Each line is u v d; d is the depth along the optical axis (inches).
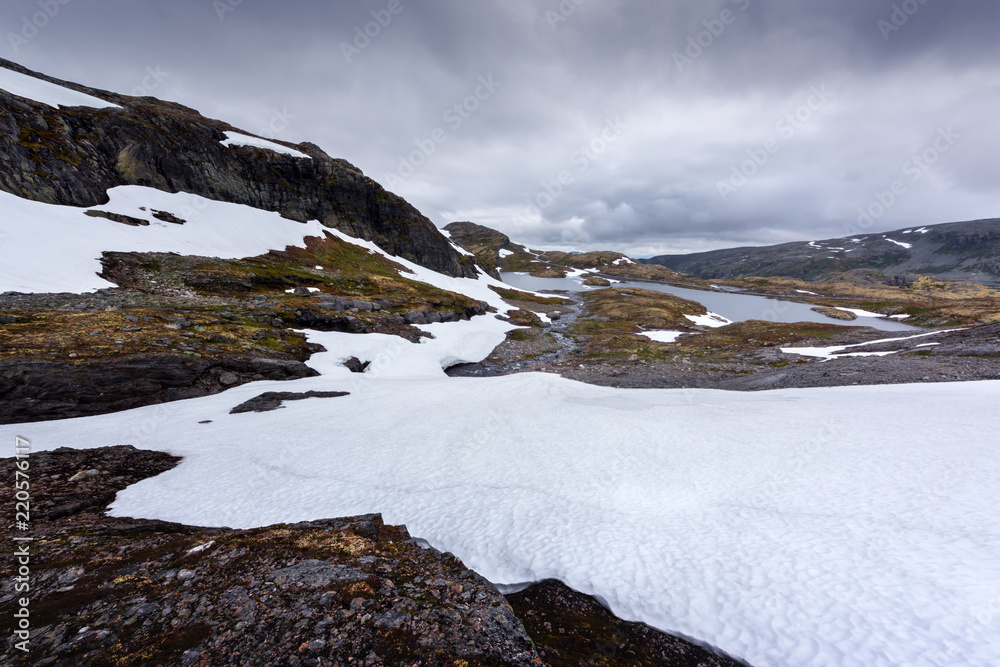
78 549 427.8
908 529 448.1
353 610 308.7
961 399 1019.9
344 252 4244.6
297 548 418.0
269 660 254.4
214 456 898.7
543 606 406.9
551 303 6230.3
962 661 288.7
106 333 1416.1
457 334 3068.4
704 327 4160.9
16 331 1288.1
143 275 2284.7
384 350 2266.2
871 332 2923.2
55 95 3073.3
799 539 456.1
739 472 664.4
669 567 438.9
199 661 249.8
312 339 2100.1
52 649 256.1
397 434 1007.6
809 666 312.7
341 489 713.6
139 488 743.7
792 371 1881.2
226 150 3919.8
